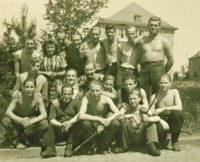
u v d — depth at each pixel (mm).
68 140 5832
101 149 5934
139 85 7078
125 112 6246
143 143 6156
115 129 5852
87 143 5879
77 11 21766
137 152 6027
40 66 7262
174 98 6328
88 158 5598
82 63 7555
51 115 5969
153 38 6973
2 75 10734
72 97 6273
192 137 6941
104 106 6113
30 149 5980
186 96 12719
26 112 6191
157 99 6402
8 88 10609
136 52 7258
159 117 5969
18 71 7105
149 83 7094
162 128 5965
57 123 5816
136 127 6066
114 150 5980
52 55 7348
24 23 13258
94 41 7676
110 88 6727
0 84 10477
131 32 7141
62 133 5945
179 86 16906
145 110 6105
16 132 6469
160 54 6922
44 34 17484
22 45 12141
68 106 6133
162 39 6977
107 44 7688
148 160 5422
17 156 5902
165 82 6195
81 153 5977
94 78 7016
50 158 5648
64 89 6078
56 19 21453
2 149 5930
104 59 7742
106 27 7566
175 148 6129
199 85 17516
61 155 5879
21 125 6098
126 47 7305
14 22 12656
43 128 5930
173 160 5422
